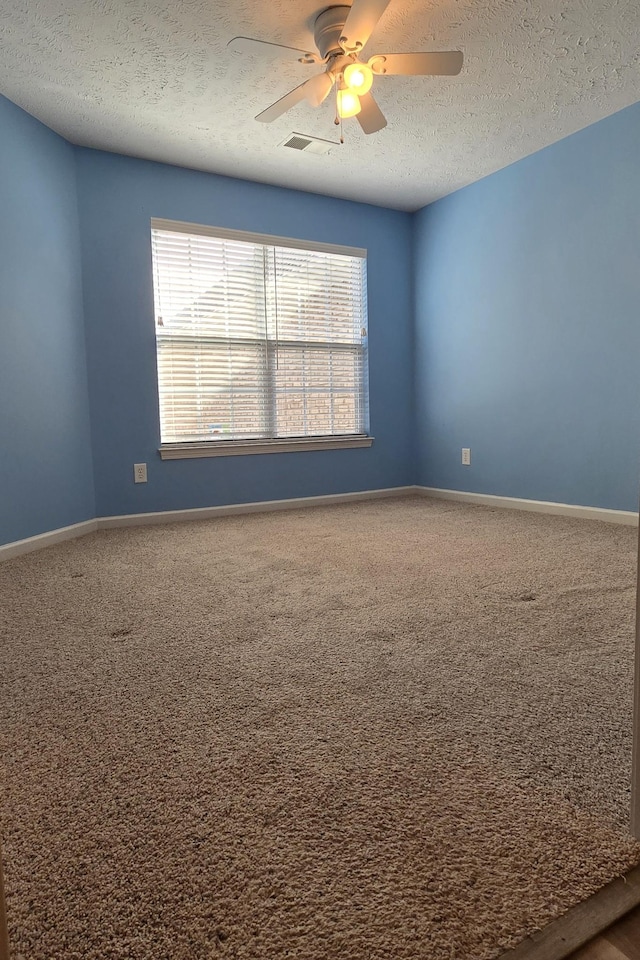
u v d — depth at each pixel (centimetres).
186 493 367
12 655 148
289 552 263
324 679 131
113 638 159
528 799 88
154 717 115
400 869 74
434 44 238
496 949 62
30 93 267
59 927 66
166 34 226
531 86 269
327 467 423
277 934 64
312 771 95
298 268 402
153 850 78
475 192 387
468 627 162
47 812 86
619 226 303
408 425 462
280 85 263
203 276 366
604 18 222
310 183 383
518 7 216
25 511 281
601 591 194
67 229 314
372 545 274
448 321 421
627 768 96
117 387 342
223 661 142
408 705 118
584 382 328
